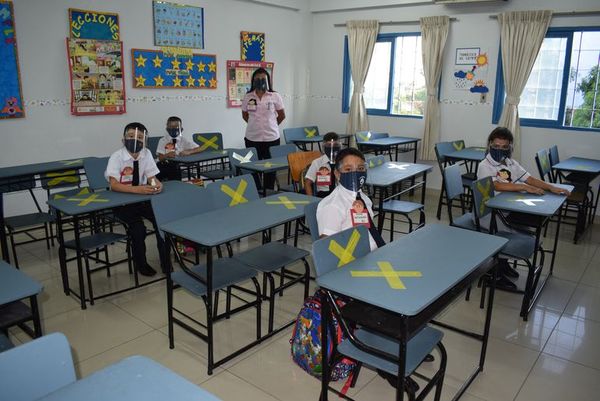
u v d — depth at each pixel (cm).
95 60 503
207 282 229
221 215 270
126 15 523
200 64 604
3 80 441
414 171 425
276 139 567
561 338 281
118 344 268
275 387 230
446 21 607
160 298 326
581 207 448
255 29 667
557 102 562
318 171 394
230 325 290
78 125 501
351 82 730
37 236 448
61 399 109
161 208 272
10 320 176
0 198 359
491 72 594
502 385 235
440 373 202
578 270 387
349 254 206
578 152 550
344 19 714
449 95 630
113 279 355
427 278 184
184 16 577
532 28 548
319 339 230
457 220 359
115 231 464
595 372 248
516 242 310
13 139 457
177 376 118
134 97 545
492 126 605
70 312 304
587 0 520
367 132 629
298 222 383
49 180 426
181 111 595
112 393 111
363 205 249
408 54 668
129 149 342
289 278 336
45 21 462
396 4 649
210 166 618
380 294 169
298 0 715
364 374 244
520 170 365
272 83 709
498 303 326
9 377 117
